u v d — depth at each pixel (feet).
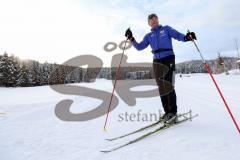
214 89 39.58
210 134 11.18
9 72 190.08
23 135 13.69
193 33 12.78
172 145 10.07
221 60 172.65
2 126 16.52
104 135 12.63
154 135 11.73
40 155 10.12
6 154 10.57
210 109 18.11
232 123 13.10
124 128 13.83
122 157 9.19
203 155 8.77
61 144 11.46
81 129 14.39
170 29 13.60
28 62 207.41
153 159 8.80
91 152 10.03
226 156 8.51
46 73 216.54
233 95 28.60
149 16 13.92
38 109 24.54
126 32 15.19
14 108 27.27
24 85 198.80
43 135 13.44
